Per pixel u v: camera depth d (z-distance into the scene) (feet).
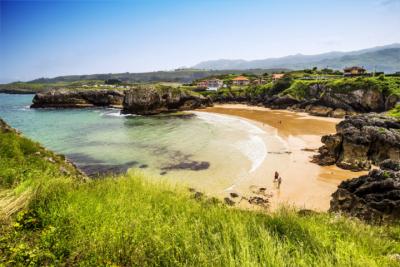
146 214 17.88
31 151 43.93
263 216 21.31
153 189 26.76
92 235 14.48
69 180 26.20
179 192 27.50
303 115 287.48
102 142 163.32
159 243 14.25
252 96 416.26
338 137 121.29
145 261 13.12
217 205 24.95
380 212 61.21
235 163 118.62
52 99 391.45
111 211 17.90
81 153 136.98
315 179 100.99
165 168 112.27
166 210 20.38
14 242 14.03
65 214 16.89
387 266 15.52
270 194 87.56
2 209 17.21
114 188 25.45
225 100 435.94
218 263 12.91
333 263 14.15
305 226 18.83
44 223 16.37
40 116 299.79
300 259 13.62
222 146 149.28
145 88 317.22
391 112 160.15
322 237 17.38
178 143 158.40
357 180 70.85
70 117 290.56
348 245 16.33
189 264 12.91
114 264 12.80
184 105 355.97
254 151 138.82
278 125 220.64
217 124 230.07
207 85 590.14
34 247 13.69
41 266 12.67
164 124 236.84
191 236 14.89
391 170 68.74
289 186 94.27
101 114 318.24
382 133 116.06
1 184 24.79
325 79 371.76
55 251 13.41
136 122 251.19
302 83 352.69
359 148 115.55
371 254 16.49
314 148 145.48
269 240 14.44
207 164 117.29
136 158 126.93
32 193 19.89
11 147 40.29
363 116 137.90
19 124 241.35
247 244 13.75
